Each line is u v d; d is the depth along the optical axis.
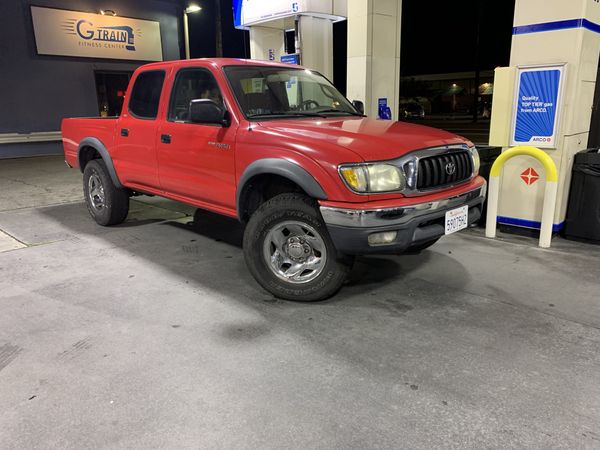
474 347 3.05
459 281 4.12
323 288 3.61
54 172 11.12
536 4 4.93
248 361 2.92
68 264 4.66
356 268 4.45
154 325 3.39
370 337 3.19
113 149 5.47
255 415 2.42
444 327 3.32
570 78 4.85
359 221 3.17
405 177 3.29
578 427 2.31
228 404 2.51
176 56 18.95
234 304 3.73
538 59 5.03
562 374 2.75
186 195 4.68
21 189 8.82
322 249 3.54
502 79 5.32
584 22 4.72
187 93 4.53
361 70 7.95
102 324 3.42
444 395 2.57
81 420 2.39
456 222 3.62
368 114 8.10
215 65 4.29
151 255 4.91
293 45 9.88
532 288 3.96
